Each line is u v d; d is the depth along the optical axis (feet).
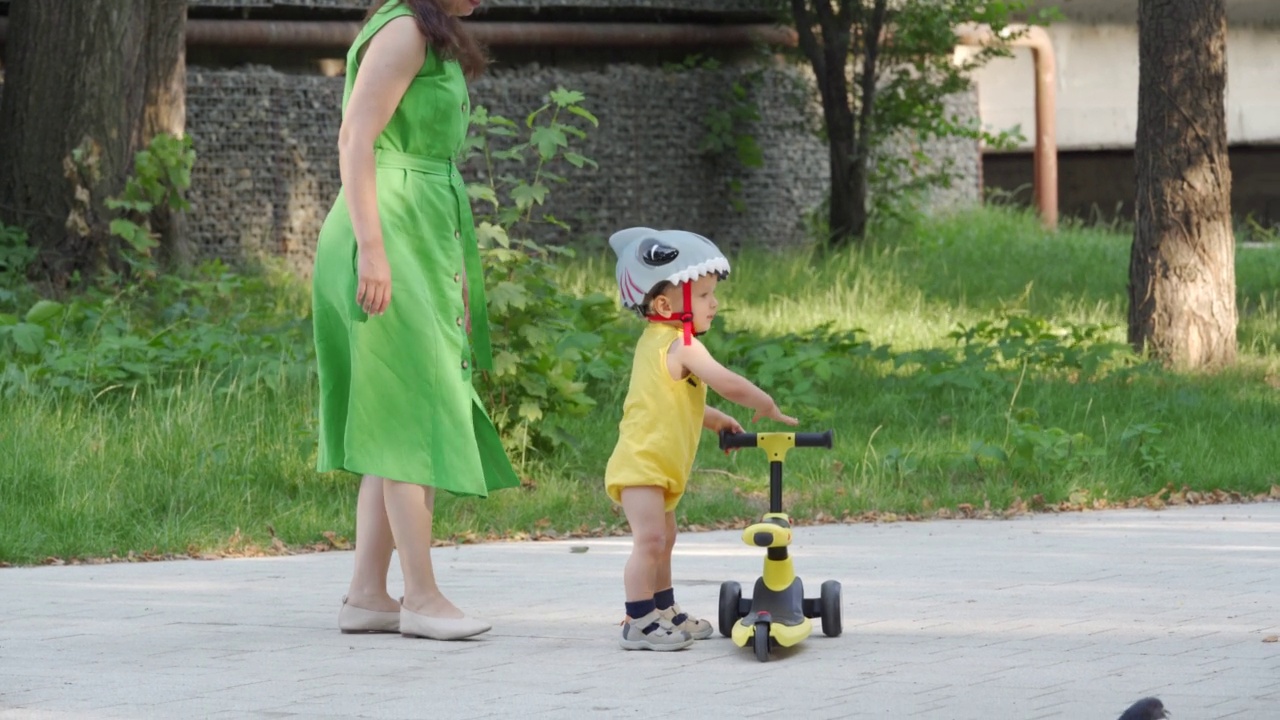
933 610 31.89
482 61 30.78
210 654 27.81
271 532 45.50
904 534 45.29
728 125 126.41
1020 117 158.10
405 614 29.53
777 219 130.72
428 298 29.53
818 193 132.57
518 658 27.32
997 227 131.85
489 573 38.24
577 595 34.58
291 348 64.39
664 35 124.16
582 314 65.72
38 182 84.53
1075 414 64.39
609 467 28.50
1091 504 52.19
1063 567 38.14
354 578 30.37
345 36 111.75
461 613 29.66
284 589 36.11
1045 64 148.87
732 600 28.48
